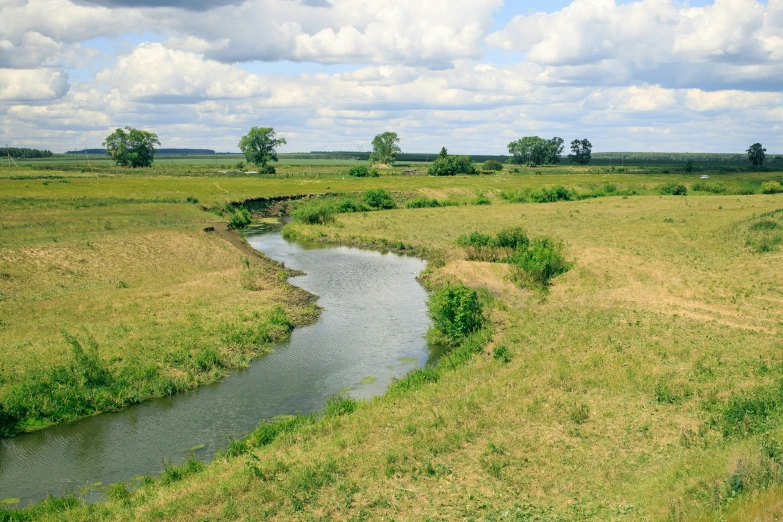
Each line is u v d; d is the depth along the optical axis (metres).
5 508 14.34
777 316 25.53
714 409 16.47
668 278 32.78
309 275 42.16
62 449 17.56
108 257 39.12
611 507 11.58
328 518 12.05
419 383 20.92
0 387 20.02
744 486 10.86
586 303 29.34
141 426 19.08
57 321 27.14
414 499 12.67
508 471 13.66
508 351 23.09
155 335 25.77
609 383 18.80
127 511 12.88
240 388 22.22
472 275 37.72
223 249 45.41
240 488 13.38
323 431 17.11
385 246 54.06
